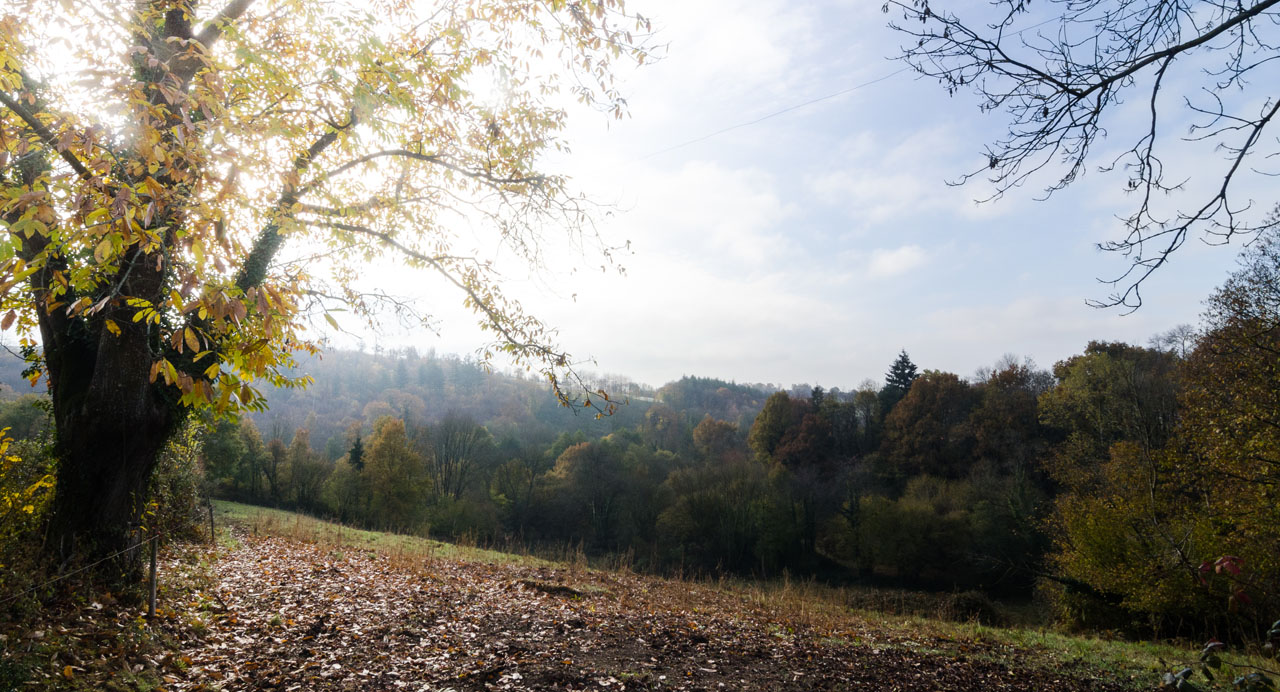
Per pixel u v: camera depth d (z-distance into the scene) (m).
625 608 11.34
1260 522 14.63
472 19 7.86
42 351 8.12
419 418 76.12
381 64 7.18
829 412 61.56
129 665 5.57
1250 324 14.14
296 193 7.54
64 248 3.78
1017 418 46.22
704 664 7.71
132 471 7.27
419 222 10.43
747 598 14.94
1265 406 14.86
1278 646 3.71
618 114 7.56
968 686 7.86
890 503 41.28
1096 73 3.45
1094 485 30.50
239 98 5.96
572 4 6.50
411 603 9.66
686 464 59.94
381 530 30.91
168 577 8.59
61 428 7.07
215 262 2.83
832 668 8.07
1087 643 11.80
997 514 37.09
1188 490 18.56
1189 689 3.67
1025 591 34.66
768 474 49.84
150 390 7.36
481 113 8.88
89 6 4.20
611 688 6.50
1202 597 15.62
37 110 5.29
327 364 91.75
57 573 6.17
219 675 5.96
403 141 9.09
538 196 9.23
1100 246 3.62
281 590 9.74
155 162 3.62
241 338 2.82
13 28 4.29
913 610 19.66
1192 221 3.36
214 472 37.34
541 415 88.88
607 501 50.34
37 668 4.80
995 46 3.48
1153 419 30.08
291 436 68.81
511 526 51.69
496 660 7.04
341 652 6.97
